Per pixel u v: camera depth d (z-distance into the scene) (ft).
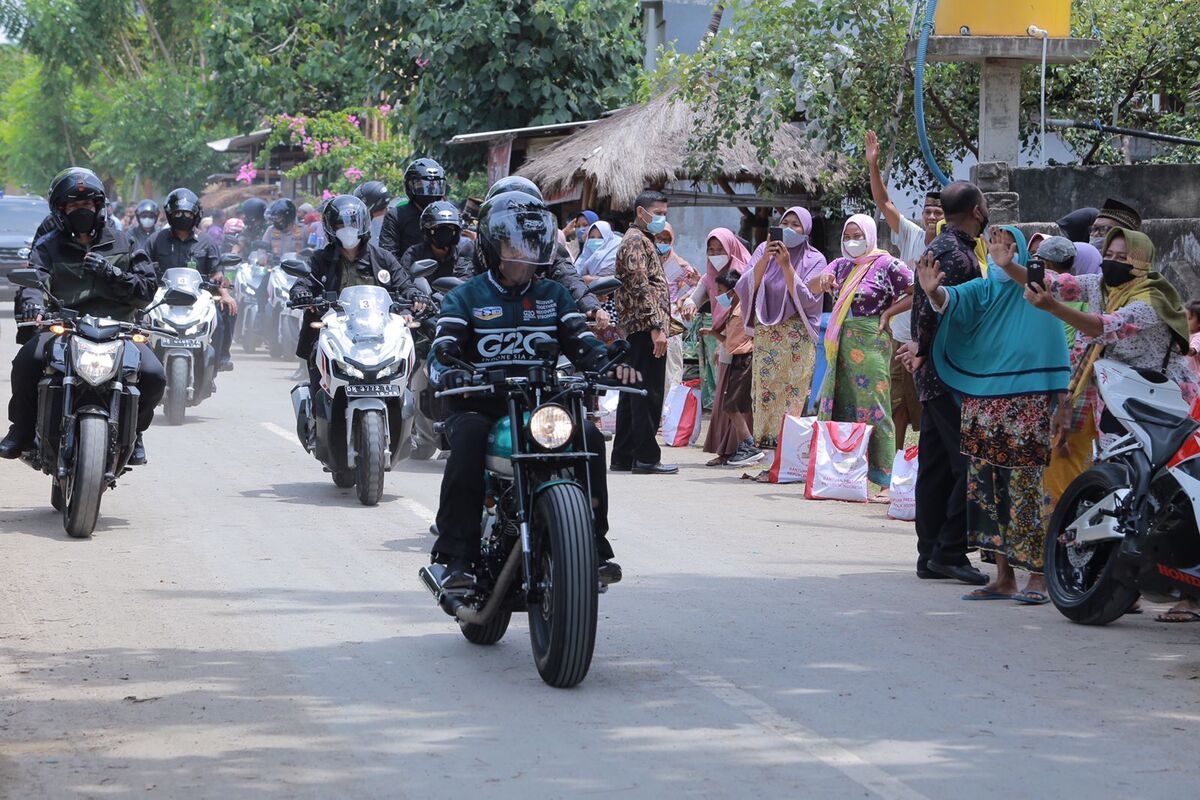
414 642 24.72
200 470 43.39
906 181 60.90
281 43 120.98
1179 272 44.91
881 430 40.86
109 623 25.49
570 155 64.28
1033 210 47.34
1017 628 26.58
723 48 56.90
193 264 55.72
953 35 48.19
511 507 23.03
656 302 44.60
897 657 24.11
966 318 28.63
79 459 32.09
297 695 21.48
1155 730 20.34
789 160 62.28
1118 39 54.80
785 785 17.88
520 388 22.39
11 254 112.47
